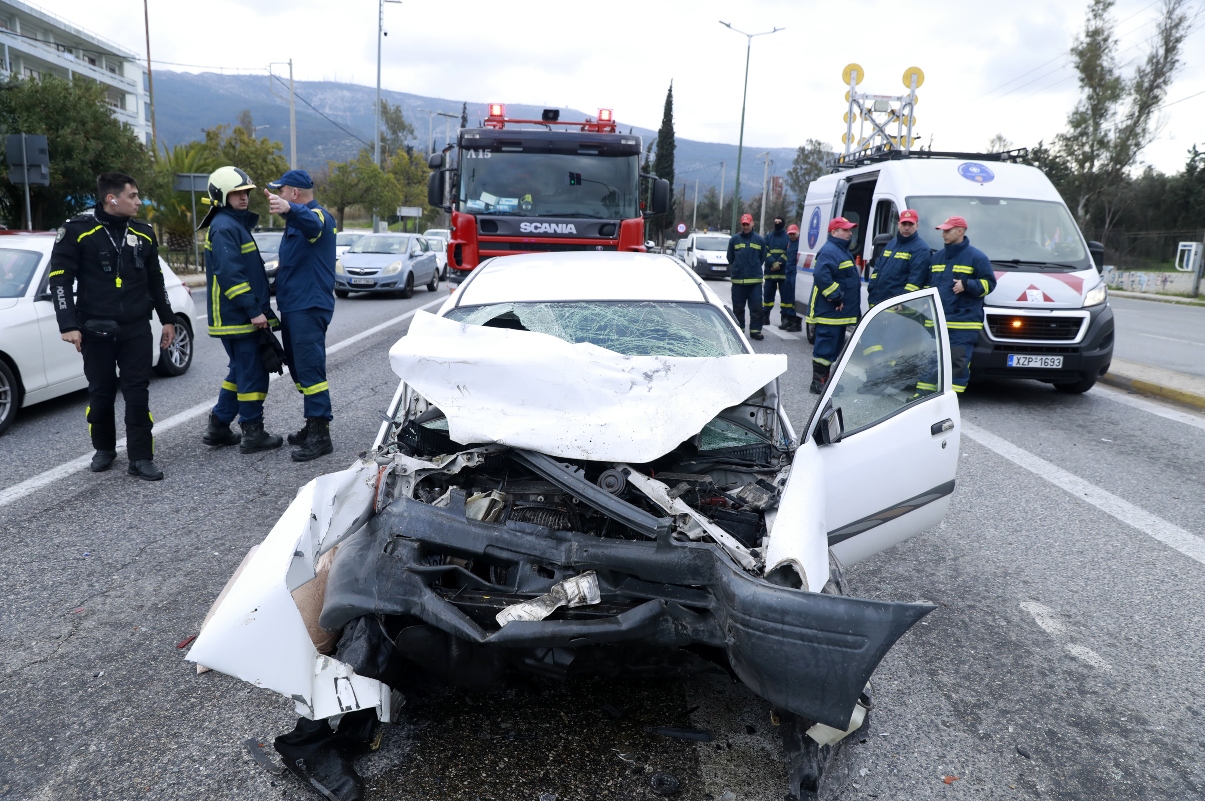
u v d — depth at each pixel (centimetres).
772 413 378
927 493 365
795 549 264
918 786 277
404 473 308
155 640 362
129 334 552
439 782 272
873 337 341
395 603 260
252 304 588
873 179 1059
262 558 269
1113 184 4094
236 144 3809
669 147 7200
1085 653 367
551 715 309
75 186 2083
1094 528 517
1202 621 398
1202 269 3108
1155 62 3900
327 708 258
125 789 269
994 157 1084
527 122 1123
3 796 265
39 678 332
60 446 643
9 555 443
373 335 1255
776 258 1404
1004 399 909
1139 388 961
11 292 702
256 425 624
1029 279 865
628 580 266
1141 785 280
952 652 367
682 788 271
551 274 460
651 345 389
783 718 278
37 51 5525
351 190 4694
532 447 297
